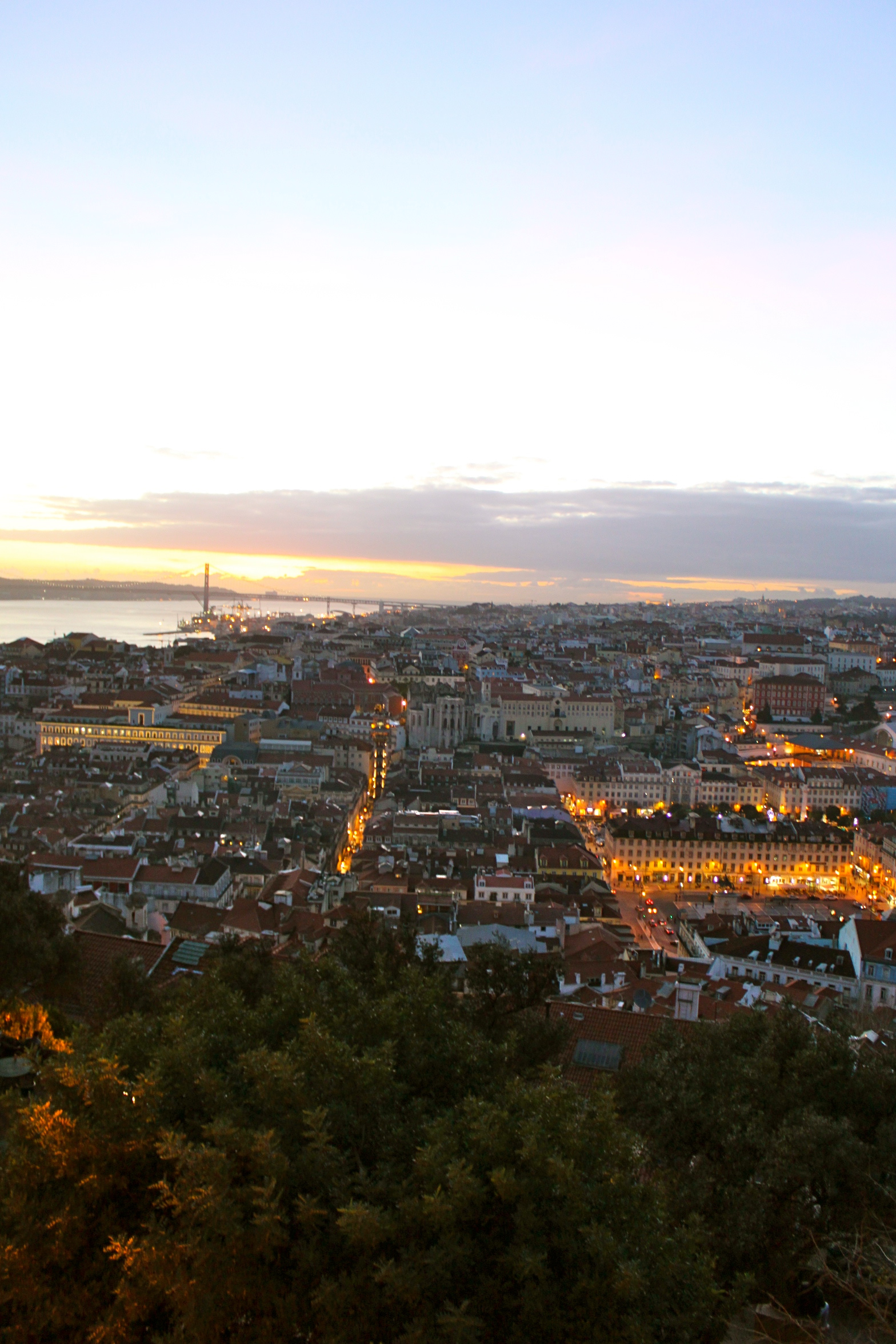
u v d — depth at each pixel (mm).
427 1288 49969
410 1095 63969
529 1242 51562
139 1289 51406
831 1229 69375
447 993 88312
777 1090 81688
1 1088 88562
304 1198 51938
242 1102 59438
